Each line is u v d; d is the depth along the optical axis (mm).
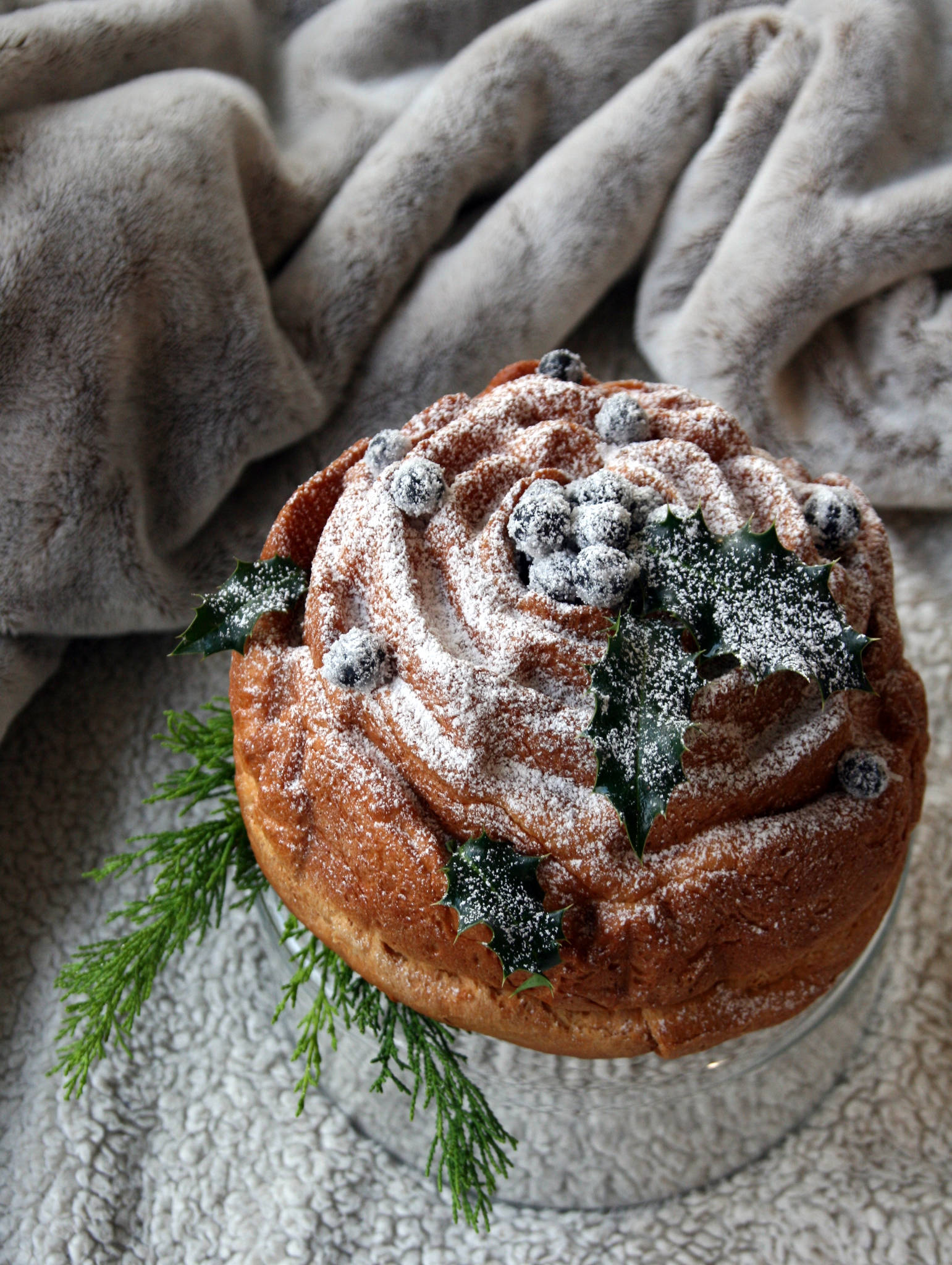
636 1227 499
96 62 592
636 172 629
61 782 599
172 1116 528
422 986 403
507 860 370
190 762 604
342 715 386
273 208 622
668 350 629
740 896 381
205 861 496
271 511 617
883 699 420
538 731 371
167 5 609
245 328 575
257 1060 536
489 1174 445
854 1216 495
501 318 618
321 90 669
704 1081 455
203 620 409
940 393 613
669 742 343
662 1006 393
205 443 585
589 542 372
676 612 359
